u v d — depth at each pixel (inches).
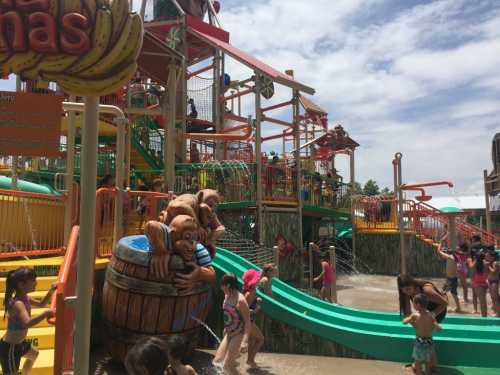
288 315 314.2
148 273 241.8
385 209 810.2
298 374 262.1
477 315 422.6
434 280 701.9
